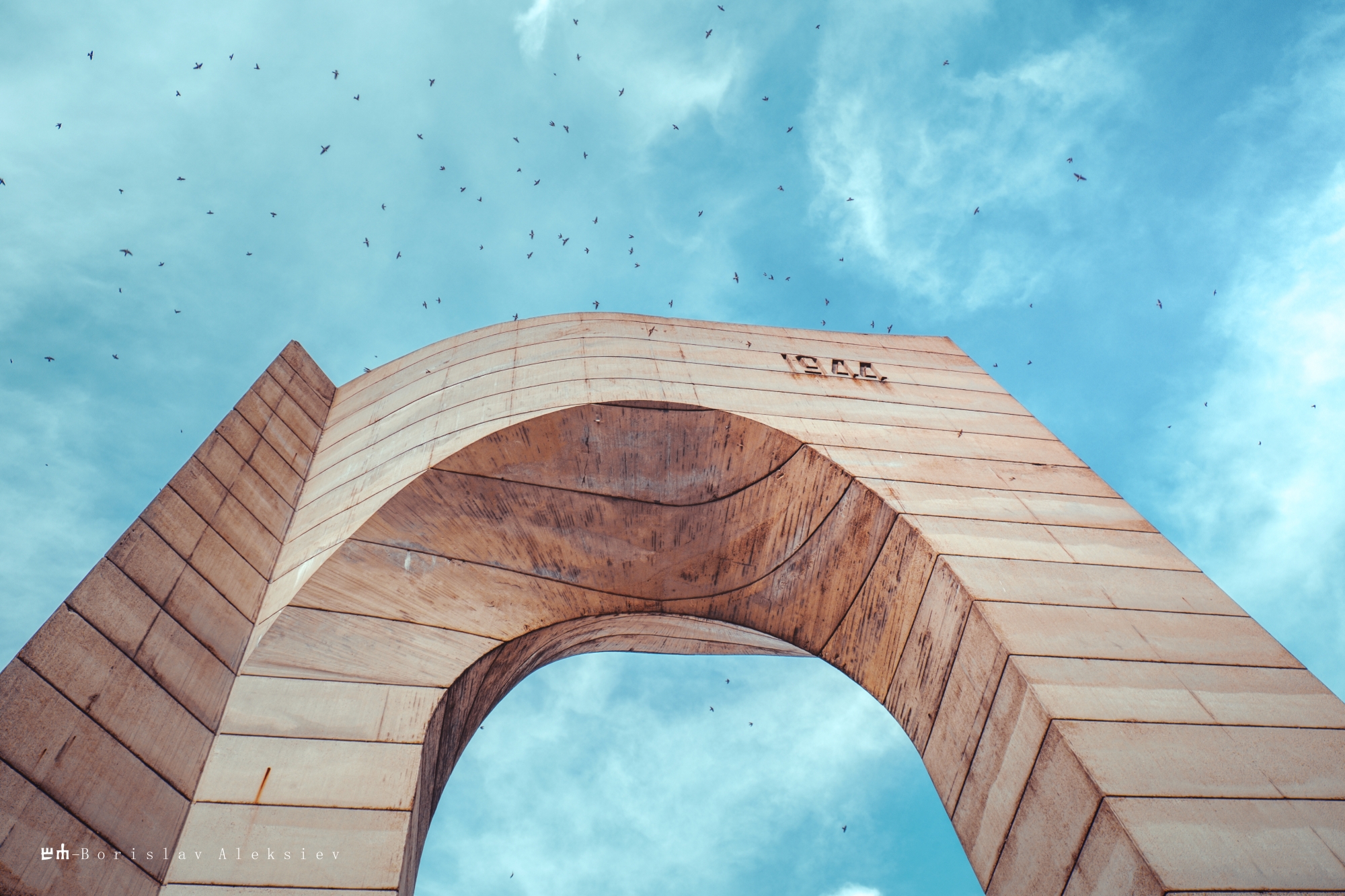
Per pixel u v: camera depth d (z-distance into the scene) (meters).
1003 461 14.41
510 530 13.61
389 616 11.91
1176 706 9.88
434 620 12.20
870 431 14.78
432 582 12.63
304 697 10.55
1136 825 8.51
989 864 10.33
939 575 11.88
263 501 14.23
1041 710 9.73
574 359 15.87
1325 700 10.11
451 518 13.26
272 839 8.94
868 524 13.20
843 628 13.71
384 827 9.22
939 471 13.87
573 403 14.28
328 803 9.37
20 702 8.48
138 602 10.45
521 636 12.77
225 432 14.38
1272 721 9.77
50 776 8.22
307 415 17.42
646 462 14.36
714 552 14.46
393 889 8.65
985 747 10.62
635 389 14.88
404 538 12.81
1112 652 10.56
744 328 17.98
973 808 10.73
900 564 12.65
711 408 14.59
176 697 9.94
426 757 10.41
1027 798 9.77
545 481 13.98
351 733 10.24
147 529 11.34
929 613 12.04
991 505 13.14
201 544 12.14
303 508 14.79
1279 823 8.62
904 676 12.51
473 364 16.52
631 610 14.21
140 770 8.99
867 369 17.02
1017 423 15.75
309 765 9.76
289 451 15.91
